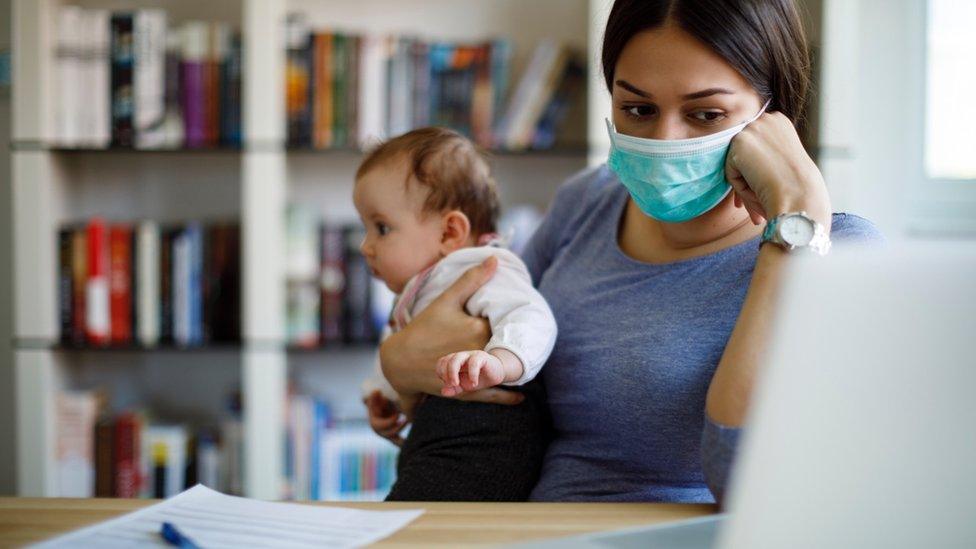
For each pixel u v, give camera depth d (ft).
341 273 8.00
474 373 3.19
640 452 3.53
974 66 8.69
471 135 7.98
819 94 7.36
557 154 7.95
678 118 3.31
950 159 8.78
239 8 8.68
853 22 7.34
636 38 3.30
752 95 3.32
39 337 7.79
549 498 3.69
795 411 1.93
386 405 4.45
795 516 1.97
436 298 3.89
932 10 8.70
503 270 3.95
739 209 3.61
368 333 8.01
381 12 8.79
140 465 7.94
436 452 3.81
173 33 7.87
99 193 8.80
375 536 2.35
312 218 8.00
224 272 8.00
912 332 1.87
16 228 7.76
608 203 4.22
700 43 3.19
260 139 7.74
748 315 2.81
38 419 7.79
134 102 7.84
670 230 3.70
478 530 2.41
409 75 7.93
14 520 2.53
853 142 7.72
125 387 8.90
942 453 1.90
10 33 8.76
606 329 3.70
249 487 7.79
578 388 3.72
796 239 2.83
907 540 1.95
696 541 2.29
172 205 8.84
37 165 7.72
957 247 1.85
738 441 2.65
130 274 7.93
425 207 4.27
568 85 8.10
